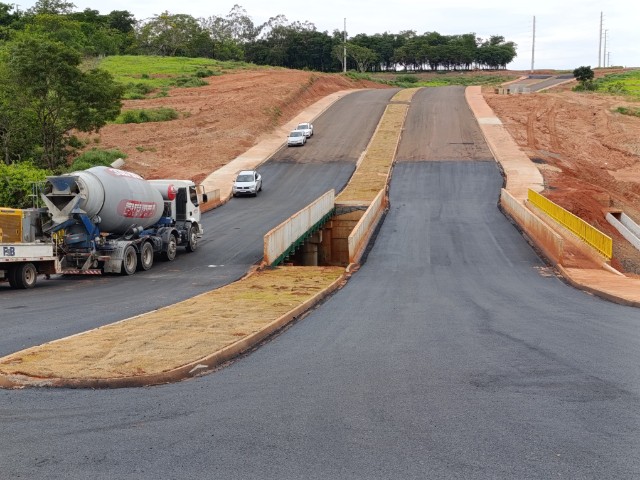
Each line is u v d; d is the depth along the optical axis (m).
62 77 43.56
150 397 8.89
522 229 34.25
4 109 43.28
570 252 29.27
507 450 6.76
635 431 7.33
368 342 12.73
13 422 7.83
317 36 173.25
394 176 49.88
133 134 62.69
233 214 40.22
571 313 16.52
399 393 8.94
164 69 103.50
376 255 29.69
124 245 25.55
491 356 11.30
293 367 10.66
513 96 84.69
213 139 63.44
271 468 6.32
